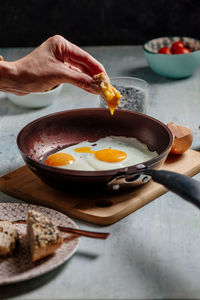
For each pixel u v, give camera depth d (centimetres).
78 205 80
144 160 88
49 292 67
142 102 104
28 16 157
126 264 71
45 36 161
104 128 95
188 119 109
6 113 115
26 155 80
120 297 66
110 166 86
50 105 118
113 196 82
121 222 79
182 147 91
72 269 70
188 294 66
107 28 158
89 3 154
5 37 161
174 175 74
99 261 71
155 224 78
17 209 79
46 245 68
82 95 123
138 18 155
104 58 145
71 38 161
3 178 87
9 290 67
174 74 128
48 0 154
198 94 122
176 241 74
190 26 155
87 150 91
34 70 86
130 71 135
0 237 71
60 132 94
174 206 82
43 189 84
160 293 66
